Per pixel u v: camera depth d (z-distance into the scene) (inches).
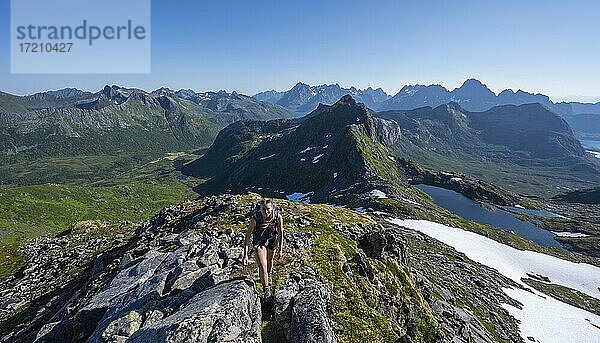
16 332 1106.7
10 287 1674.5
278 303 537.3
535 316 2148.1
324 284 659.4
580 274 3745.1
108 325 500.1
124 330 486.6
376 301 825.5
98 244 2089.1
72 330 660.1
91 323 633.6
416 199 6437.0
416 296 1090.7
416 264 2118.6
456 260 2829.7
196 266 650.8
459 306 1594.5
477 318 1672.0
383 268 1069.1
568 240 6943.9
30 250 2459.4
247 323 443.8
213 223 1266.0
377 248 1146.0
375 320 646.5
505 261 3612.2
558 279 3499.0
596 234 7357.3
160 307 522.9
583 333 2057.1
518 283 2903.5
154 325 436.1
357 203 5679.1
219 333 394.9
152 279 628.7
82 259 1807.3
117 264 1107.9
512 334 1791.3
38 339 681.6
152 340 394.3
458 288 2079.2
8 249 2632.9
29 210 7554.1
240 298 460.1
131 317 510.0
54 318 952.9
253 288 514.6
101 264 1409.9
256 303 502.9
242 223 1202.6
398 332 670.5
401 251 1355.8
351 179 7751.0
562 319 2196.1
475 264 2950.3
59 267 1792.6
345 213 1658.5
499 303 2171.5
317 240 959.0
